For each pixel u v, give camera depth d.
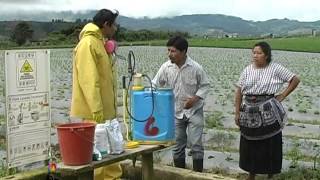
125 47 47.88
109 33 4.36
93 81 4.08
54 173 3.78
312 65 27.58
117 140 4.00
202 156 5.35
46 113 4.54
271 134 4.85
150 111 4.31
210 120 9.23
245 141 4.98
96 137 3.89
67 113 10.40
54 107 11.31
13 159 4.29
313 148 6.95
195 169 5.33
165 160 6.17
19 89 4.27
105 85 4.31
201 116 5.34
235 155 6.55
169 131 4.37
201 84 5.28
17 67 4.24
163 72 5.37
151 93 4.32
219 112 10.63
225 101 12.52
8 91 4.19
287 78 4.83
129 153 4.05
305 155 6.52
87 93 4.09
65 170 3.62
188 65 5.24
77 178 4.05
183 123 5.34
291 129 8.66
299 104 11.98
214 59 32.69
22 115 4.32
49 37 50.56
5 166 5.44
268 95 4.82
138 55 35.19
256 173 4.94
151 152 4.35
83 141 3.64
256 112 4.82
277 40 63.97
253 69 4.89
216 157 6.44
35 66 4.39
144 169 4.52
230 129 8.55
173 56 5.19
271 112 4.81
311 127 8.89
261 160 4.90
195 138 5.29
